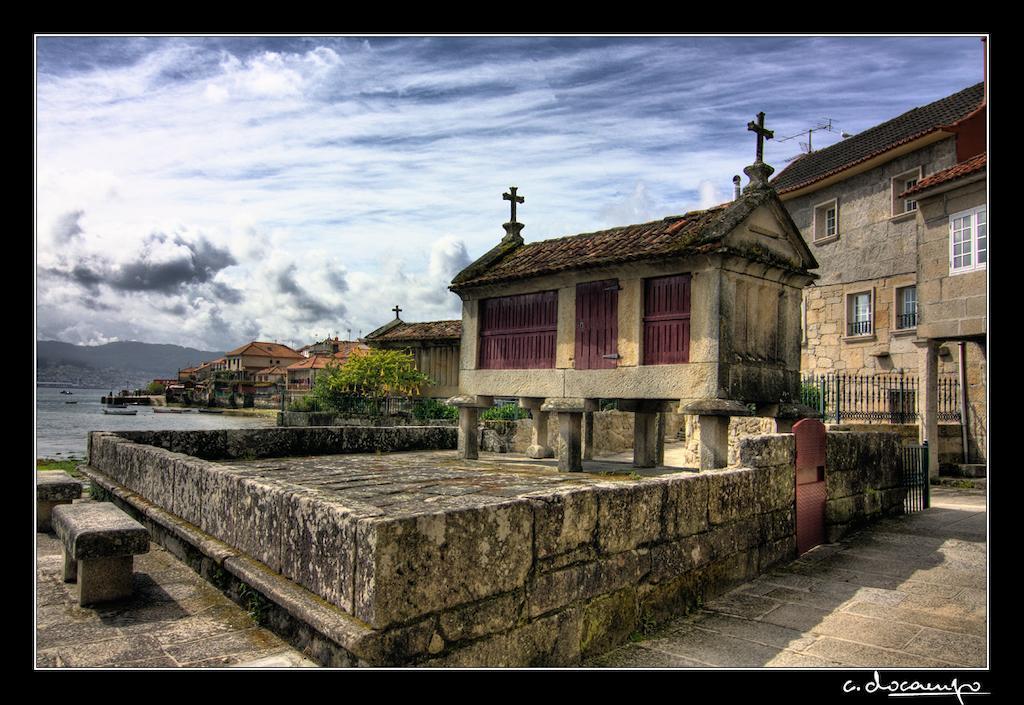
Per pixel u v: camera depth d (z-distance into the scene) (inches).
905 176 695.1
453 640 135.3
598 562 173.3
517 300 440.1
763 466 260.2
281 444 480.7
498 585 145.4
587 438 572.4
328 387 1072.8
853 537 319.3
